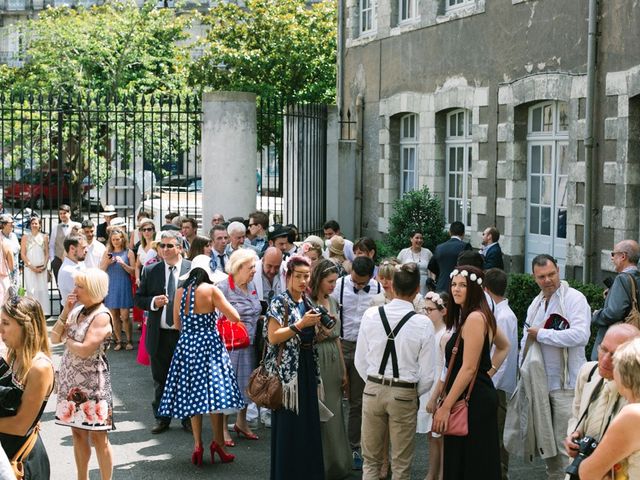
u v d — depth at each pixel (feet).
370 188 62.80
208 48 108.17
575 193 40.68
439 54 52.65
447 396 20.90
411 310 22.43
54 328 23.94
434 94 53.36
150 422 30.99
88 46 92.38
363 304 27.40
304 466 23.40
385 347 22.26
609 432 14.10
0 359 18.66
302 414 23.43
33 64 93.45
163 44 101.60
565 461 23.17
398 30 57.52
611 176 38.40
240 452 27.73
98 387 22.89
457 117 52.75
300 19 107.45
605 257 38.86
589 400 16.34
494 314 24.03
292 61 104.88
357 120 63.82
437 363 24.98
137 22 97.76
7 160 72.79
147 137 72.49
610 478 14.43
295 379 23.34
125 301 41.47
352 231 65.10
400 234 51.98
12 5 178.50
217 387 25.55
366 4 64.08
